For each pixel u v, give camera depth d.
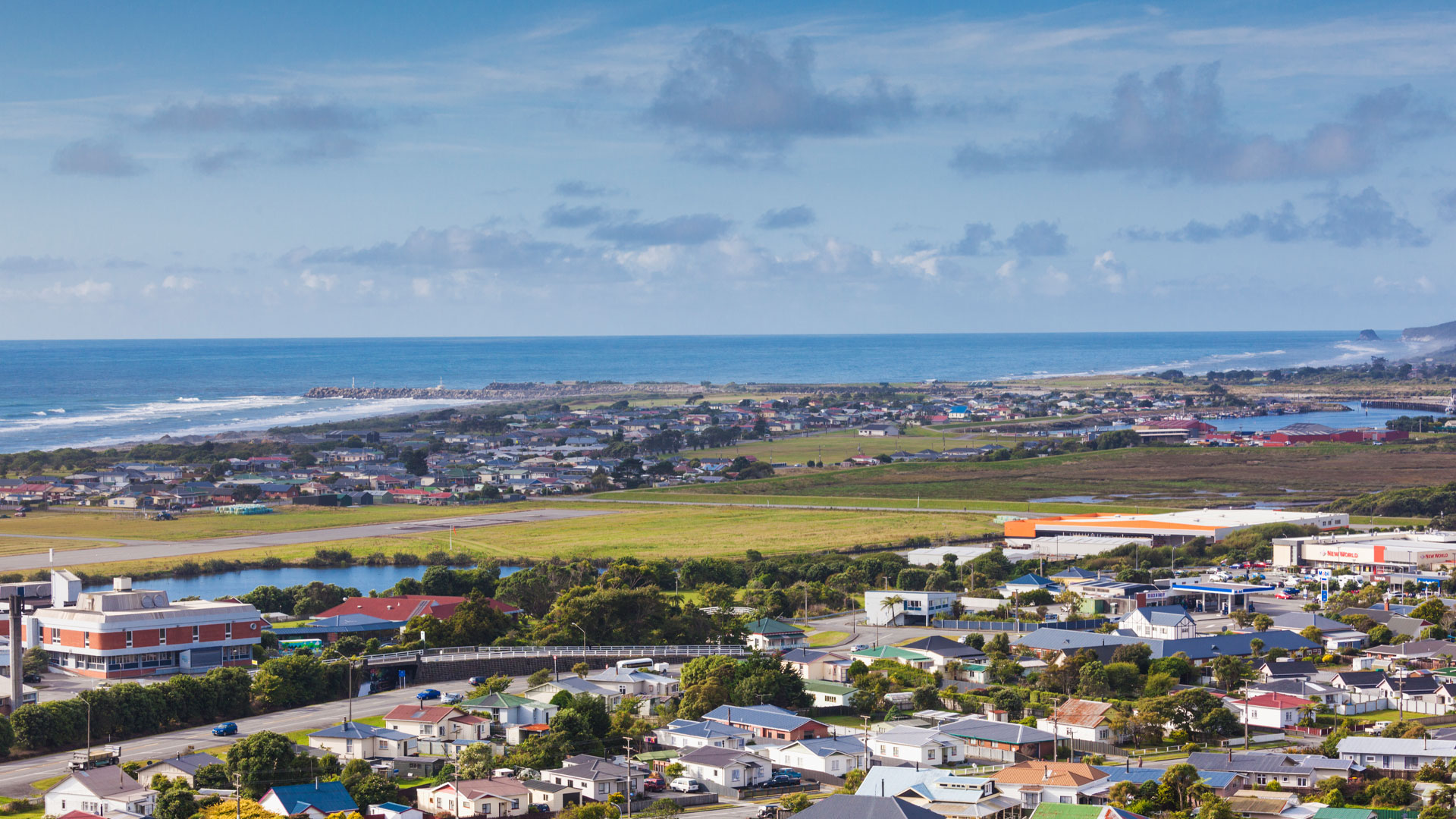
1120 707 182.62
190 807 140.38
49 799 142.50
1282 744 170.88
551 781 152.00
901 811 125.00
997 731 169.50
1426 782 150.00
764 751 168.12
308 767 153.38
